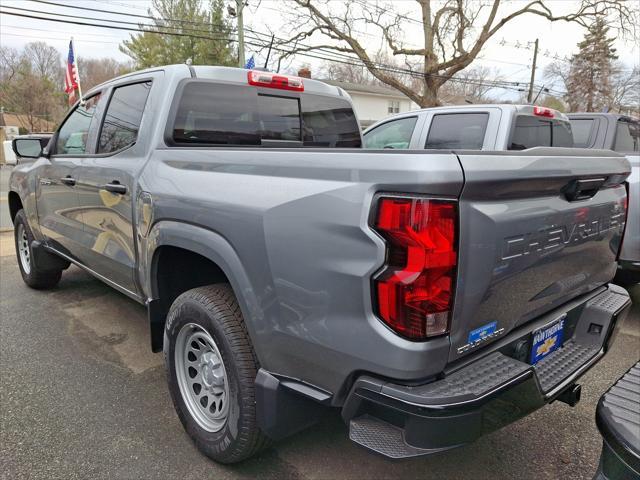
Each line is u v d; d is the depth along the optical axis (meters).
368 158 1.62
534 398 1.84
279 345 1.92
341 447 2.55
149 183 2.61
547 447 2.58
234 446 2.19
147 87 2.99
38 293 5.14
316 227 1.71
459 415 1.55
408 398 1.57
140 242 2.76
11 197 5.12
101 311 4.58
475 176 1.55
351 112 4.00
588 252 2.30
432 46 21.61
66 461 2.41
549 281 2.06
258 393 2.00
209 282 2.81
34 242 4.71
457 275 1.59
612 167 2.31
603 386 3.24
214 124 2.99
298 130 3.53
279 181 1.90
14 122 53.66
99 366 3.45
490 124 5.21
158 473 2.33
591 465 2.43
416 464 2.43
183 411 2.51
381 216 1.56
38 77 53.41
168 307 2.77
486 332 1.78
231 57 26.52
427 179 1.48
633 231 4.09
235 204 2.03
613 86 44.47
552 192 1.95
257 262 1.94
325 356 1.77
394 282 1.54
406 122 6.10
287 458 2.46
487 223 1.63
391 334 1.57
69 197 3.72
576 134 6.06
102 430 2.68
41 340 3.90
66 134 3.97
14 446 2.52
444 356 1.63
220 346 2.18
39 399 3.00
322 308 1.73
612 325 2.35
